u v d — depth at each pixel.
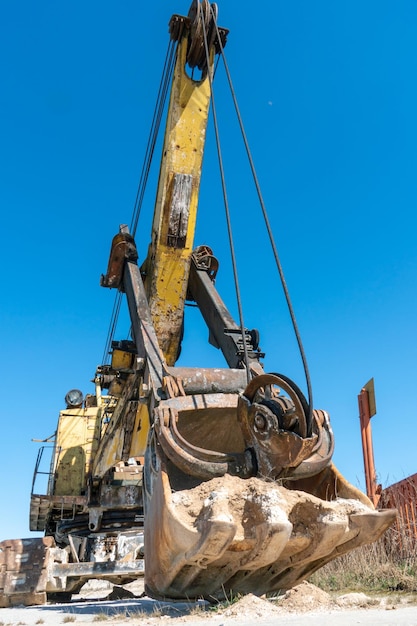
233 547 6.67
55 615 9.11
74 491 16.92
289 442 7.21
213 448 9.75
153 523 7.50
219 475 7.45
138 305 10.85
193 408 8.38
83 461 17.12
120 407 12.61
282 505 6.70
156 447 7.75
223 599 7.66
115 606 10.12
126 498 14.42
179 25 11.66
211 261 12.50
